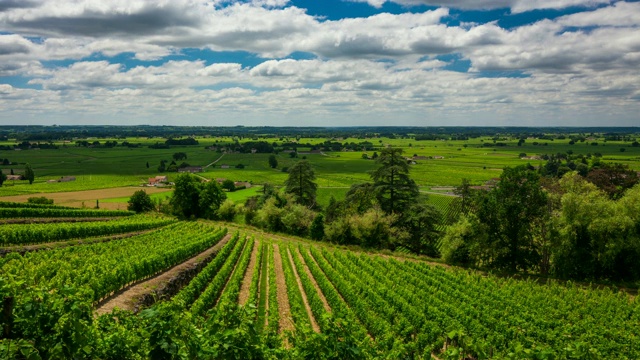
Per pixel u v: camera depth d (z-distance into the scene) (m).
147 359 7.94
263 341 10.62
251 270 43.12
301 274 38.16
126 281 28.47
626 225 40.19
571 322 27.47
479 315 27.77
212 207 82.38
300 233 68.62
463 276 38.94
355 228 58.72
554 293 34.56
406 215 58.78
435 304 30.39
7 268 26.34
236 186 124.44
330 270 39.97
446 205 99.25
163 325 7.57
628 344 23.22
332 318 8.73
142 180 139.75
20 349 6.64
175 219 73.56
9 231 39.44
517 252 46.00
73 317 7.18
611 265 41.09
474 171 157.38
